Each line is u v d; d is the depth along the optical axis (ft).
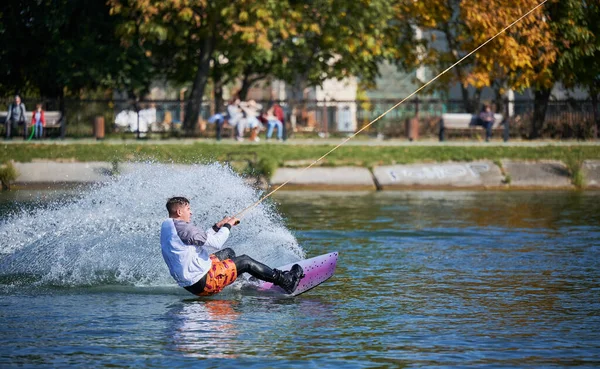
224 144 196.13
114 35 232.53
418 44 248.93
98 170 178.60
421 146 194.80
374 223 128.16
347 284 84.43
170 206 77.66
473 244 108.99
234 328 67.15
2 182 173.27
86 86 240.12
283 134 217.36
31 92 256.52
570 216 136.77
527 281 85.30
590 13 227.61
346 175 182.60
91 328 67.00
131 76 234.58
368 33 239.91
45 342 63.05
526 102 225.35
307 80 257.55
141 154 184.03
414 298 77.87
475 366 57.36
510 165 186.19
